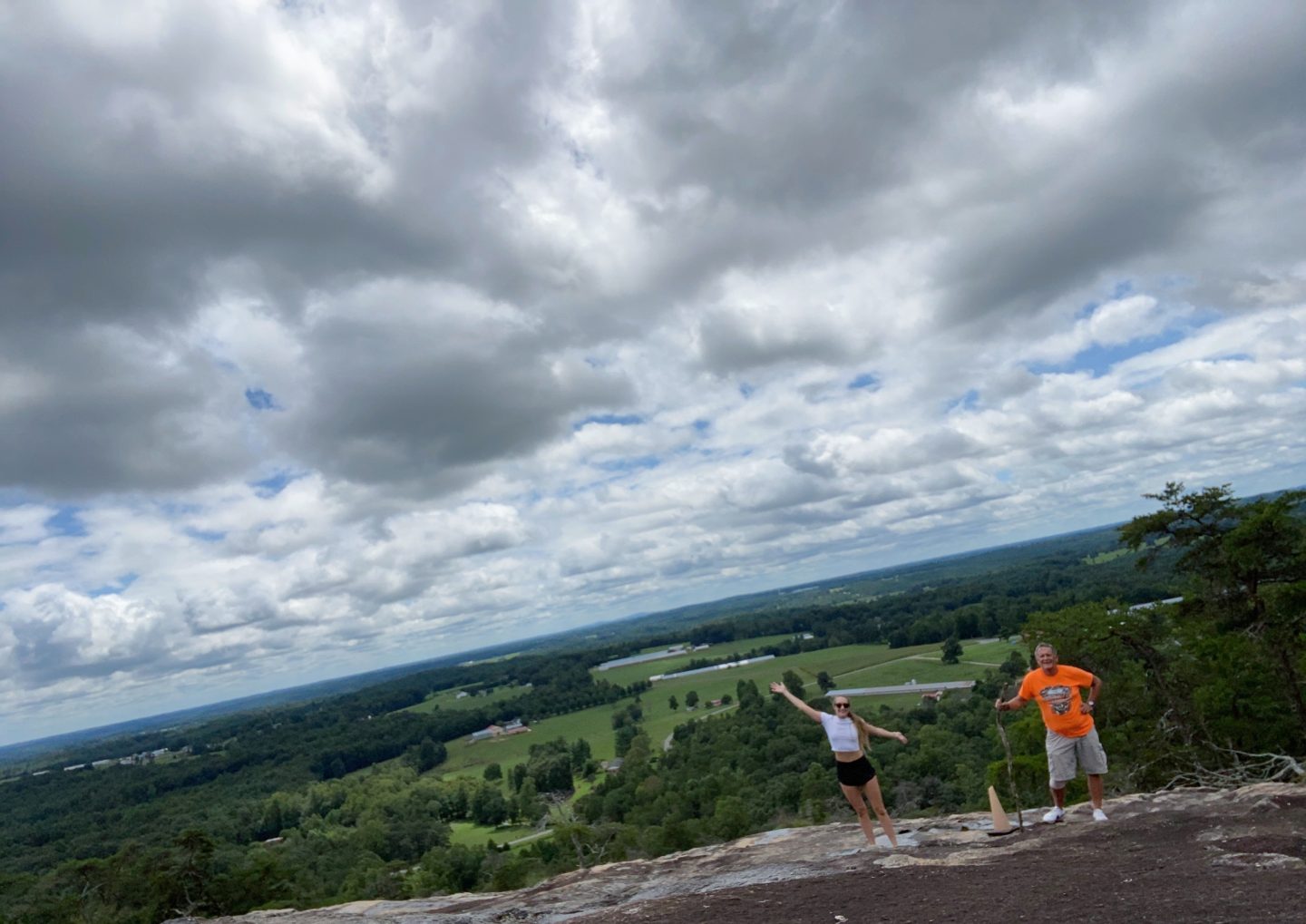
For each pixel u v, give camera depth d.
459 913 10.12
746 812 65.88
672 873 10.75
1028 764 28.81
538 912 9.62
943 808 58.22
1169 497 28.77
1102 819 9.63
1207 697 29.00
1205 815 9.15
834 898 7.50
